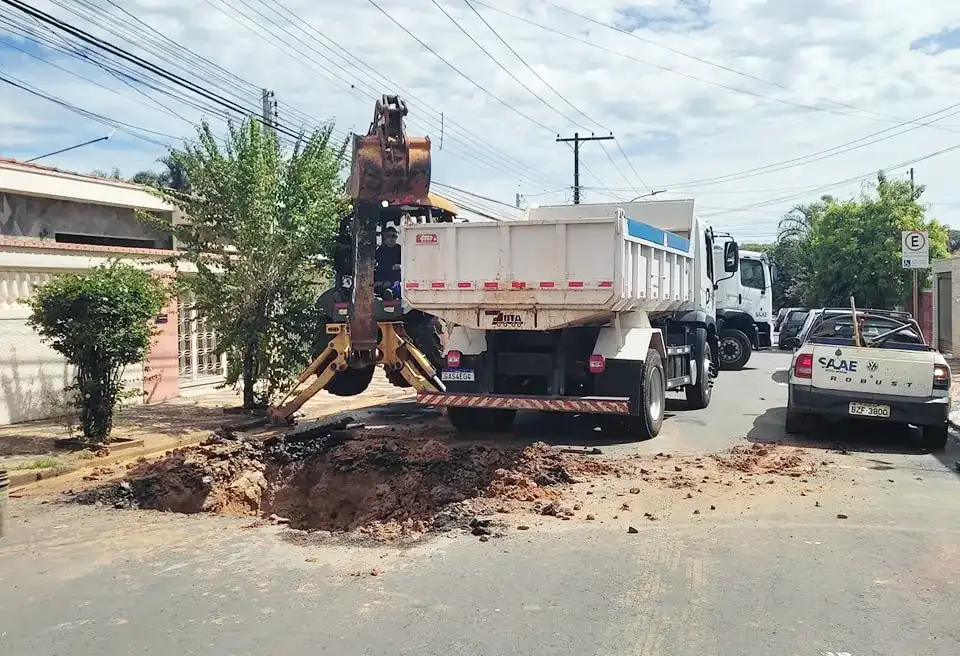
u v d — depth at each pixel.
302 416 13.74
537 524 6.98
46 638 4.74
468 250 10.38
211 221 13.12
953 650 4.52
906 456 10.04
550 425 12.70
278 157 13.45
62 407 12.80
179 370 16.06
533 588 5.45
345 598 5.30
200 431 11.76
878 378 10.65
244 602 5.26
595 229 9.88
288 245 13.05
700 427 12.51
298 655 4.46
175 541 6.67
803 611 5.05
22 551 6.43
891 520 7.11
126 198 19.62
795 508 7.49
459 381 11.20
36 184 17.41
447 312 10.73
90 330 10.24
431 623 4.88
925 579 5.63
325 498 9.07
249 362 13.47
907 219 33.69
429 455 9.36
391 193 12.11
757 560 6.02
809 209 51.75
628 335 11.17
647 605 5.14
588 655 4.43
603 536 6.63
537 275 10.12
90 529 7.05
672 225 14.23
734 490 8.15
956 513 7.35
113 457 10.19
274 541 6.64
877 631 4.76
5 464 9.35
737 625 4.84
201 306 13.28
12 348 12.05
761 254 25.86
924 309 32.25
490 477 8.60
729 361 23.50
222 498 8.49
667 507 7.50
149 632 4.80
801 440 11.17
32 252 12.30
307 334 13.73
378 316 12.46
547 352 11.03
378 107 12.02
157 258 14.58
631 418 11.11
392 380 13.95
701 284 14.96
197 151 13.22
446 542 6.53
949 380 10.43
